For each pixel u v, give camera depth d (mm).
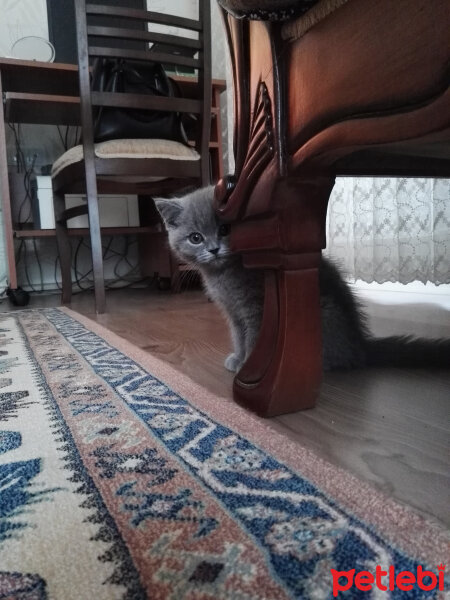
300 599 334
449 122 431
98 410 743
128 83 1984
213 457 558
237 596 339
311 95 578
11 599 347
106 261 3188
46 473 538
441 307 1642
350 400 777
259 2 546
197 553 386
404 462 548
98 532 421
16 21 2891
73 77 2389
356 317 1024
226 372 991
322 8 534
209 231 1067
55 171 2199
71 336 1395
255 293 917
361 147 543
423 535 394
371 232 1737
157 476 519
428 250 1568
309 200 668
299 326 706
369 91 500
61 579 366
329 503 448
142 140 1924
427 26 434
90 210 1887
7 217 2262
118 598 343
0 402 805
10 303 2387
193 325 1576
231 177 750
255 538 401
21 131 2943
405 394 801
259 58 657
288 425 676
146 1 3002
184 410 727
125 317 1808
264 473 513
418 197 1565
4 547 407
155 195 2553
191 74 2717
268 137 643
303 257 689
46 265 3039
